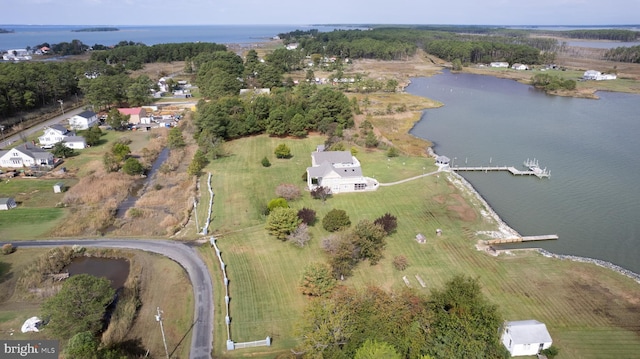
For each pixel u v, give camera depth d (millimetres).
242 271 57219
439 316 40375
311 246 63375
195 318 48031
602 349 44000
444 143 117875
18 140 114875
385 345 35719
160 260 59719
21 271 57531
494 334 40594
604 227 72125
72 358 36625
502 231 69688
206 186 86750
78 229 68938
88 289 45500
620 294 53125
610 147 114438
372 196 81688
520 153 109750
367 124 124875
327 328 39406
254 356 42531
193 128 127312
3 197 80125
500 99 176625
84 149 109938
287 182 88312
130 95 153250
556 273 57688
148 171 96625
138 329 46031
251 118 119312
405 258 60062
